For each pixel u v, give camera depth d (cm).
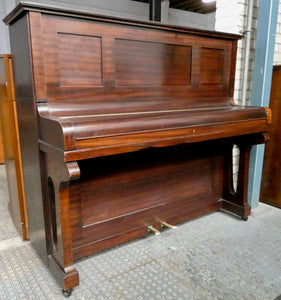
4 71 185
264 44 234
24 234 209
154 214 213
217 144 240
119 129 139
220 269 177
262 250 198
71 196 171
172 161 215
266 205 275
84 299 152
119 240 198
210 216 250
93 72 161
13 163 203
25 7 133
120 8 528
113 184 188
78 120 136
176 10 610
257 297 153
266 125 207
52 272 168
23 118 170
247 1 246
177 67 197
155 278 169
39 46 141
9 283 164
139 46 176
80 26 152
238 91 264
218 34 209
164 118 156
